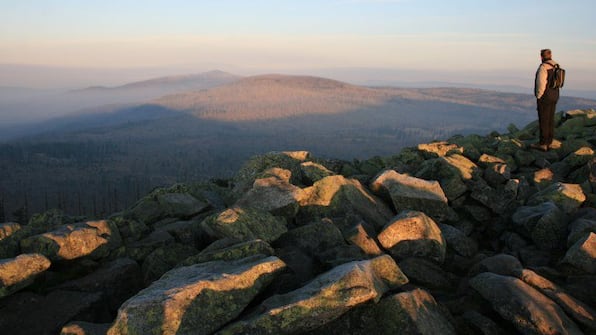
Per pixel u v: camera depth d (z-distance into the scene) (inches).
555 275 384.2
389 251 439.8
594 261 374.6
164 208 597.9
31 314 337.4
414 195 542.9
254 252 380.2
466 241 484.7
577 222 432.5
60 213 530.6
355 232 440.5
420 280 397.7
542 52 776.3
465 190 579.5
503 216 539.2
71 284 379.2
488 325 308.8
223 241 422.0
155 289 311.0
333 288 294.2
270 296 331.3
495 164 660.1
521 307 302.7
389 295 324.5
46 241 401.7
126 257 444.5
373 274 325.7
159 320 270.7
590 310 317.7
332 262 380.2
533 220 470.6
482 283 339.0
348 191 537.3
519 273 355.9
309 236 445.7
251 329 276.7
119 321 273.3
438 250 430.3
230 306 297.3
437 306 327.0
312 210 528.7
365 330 294.5
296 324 281.4
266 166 740.0
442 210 538.9
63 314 338.6
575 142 751.7
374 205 547.5
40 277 378.0
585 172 617.0
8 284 341.4
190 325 275.6
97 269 417.1
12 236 449.4
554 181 634.2
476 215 552.4
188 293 288.5
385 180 581.9
